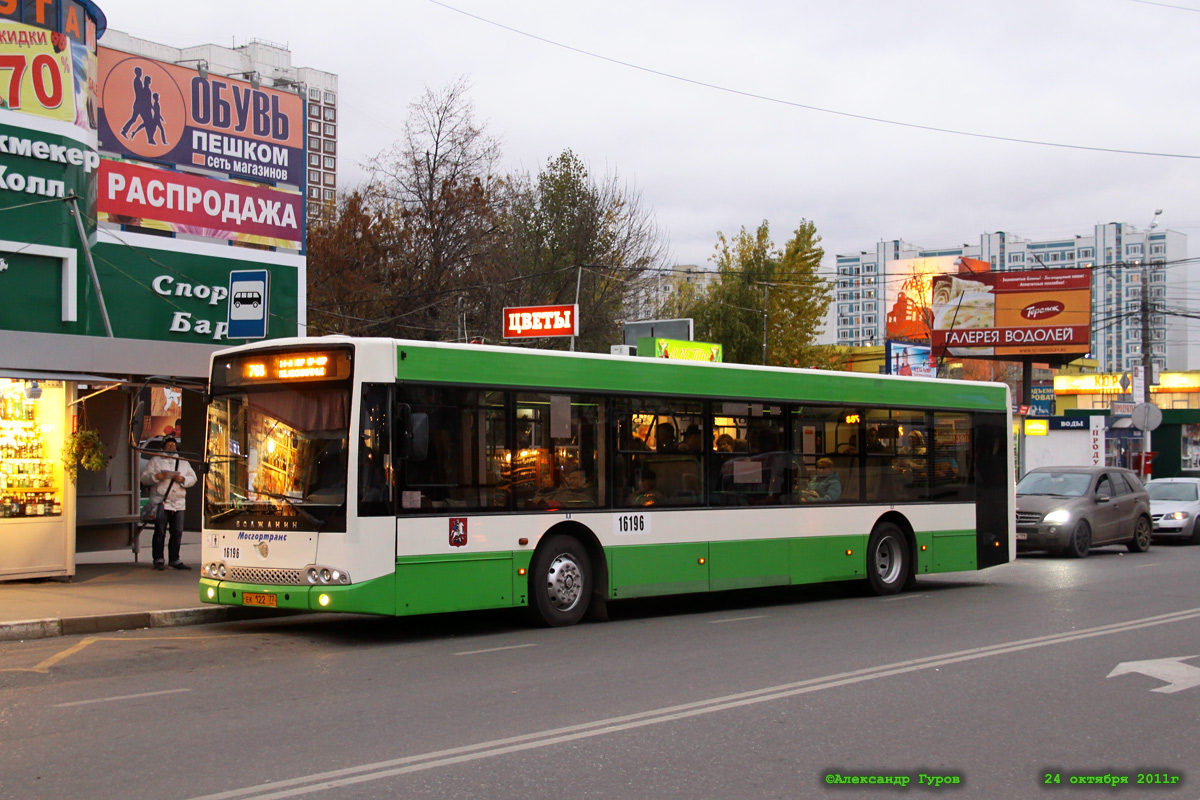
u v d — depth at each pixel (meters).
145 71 19.06
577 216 48.59
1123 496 23.69
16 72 16.34
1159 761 6.68
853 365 70.81
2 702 8.02
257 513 11.16
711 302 62.69
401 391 11.01
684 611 14.03
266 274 17.19
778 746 6.88
